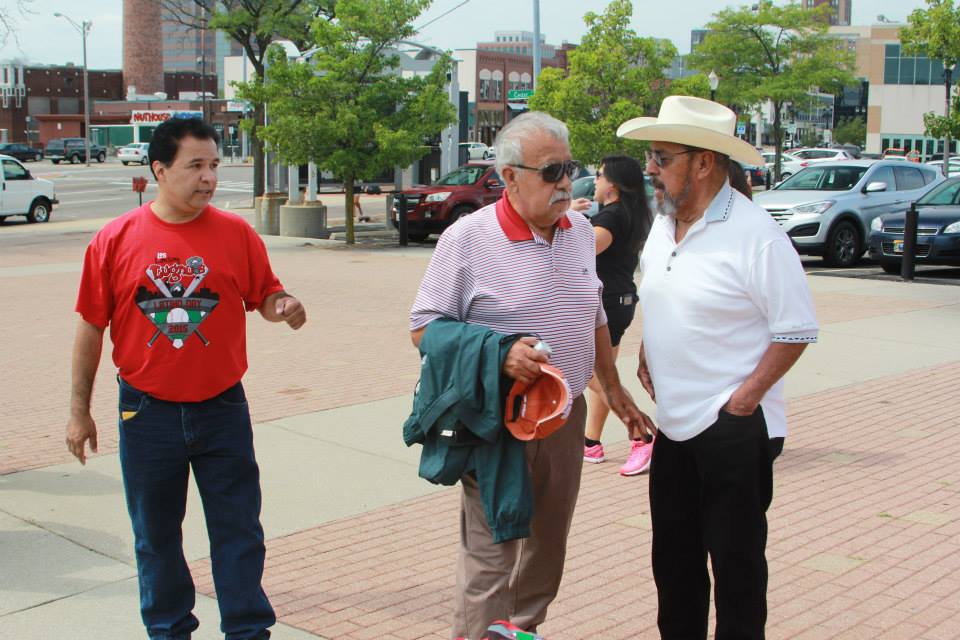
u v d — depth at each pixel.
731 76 36.97
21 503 5.88
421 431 3.42
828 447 6.96
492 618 3.43
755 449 3.41
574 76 22.41
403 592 4.67
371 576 4.86
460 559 3.54
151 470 3.78
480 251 3.49
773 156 47.16
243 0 26.70
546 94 23.06
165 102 95.56
